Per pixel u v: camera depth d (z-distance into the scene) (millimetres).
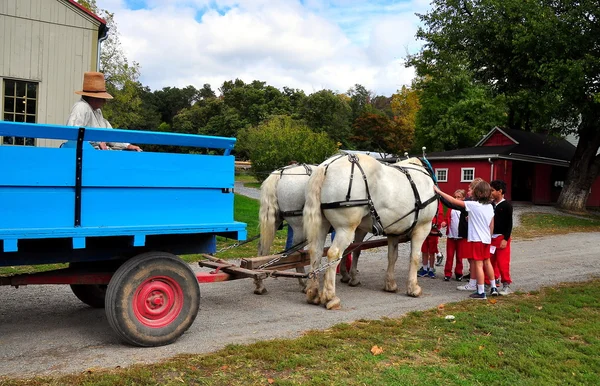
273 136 31375
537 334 5672
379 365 4586
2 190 4133
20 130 4160
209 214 5242
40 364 4387
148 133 4727
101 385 3859
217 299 7109
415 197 7117
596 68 20891
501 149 30641
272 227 7297
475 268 7602
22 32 11594
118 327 4688
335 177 6504
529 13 21859
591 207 32375
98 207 4570
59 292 7211
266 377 4223
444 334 5613
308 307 6746
